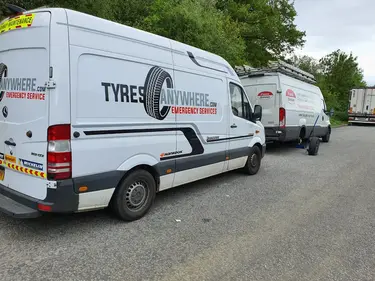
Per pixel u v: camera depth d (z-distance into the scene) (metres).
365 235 3.88
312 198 5.37
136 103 3.88
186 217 4.30
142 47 3.98
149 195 4.25
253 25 20.50
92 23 3.40
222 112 5.62
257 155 7.08
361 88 26.25
